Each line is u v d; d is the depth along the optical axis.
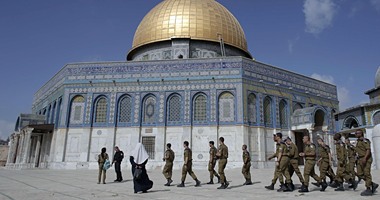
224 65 27.36
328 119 33.22
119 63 28.59
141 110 27.47
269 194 9.36
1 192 10.46
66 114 27.92
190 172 12.35
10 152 34.78
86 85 28.47
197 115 26.81
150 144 26.72
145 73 28.09
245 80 27.00
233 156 25.44
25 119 32.06
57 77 31.56
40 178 16.92
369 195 8.63
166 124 26.88
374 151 20.09
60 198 8.93
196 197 8.91
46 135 31.02
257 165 25.78
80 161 26.69
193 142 26.12
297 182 13.12
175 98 27.50
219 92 26.91
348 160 10.70
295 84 31.06
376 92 31.59
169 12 32.97
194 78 27.38
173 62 27.98
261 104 27.61
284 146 10.23
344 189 10.46
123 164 26.34
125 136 27.05
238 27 35.22
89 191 10.79
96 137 27.31
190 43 32.00
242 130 25.64
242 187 11.60
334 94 34.94
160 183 13.61
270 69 29.25
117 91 28.05
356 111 28.86
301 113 29.00
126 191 10.77
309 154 9.94
